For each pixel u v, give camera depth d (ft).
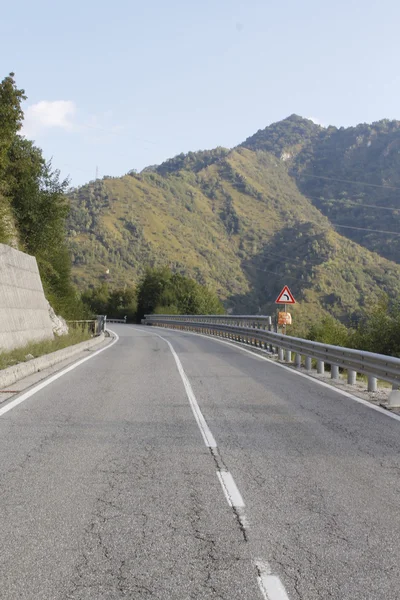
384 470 23.30
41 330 81.71
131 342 110.11
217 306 313.53
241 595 12.85
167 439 28.22
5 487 20.51
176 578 13.61
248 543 15.75
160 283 305.94
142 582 13.39
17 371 50.19
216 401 39.78
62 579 13.51
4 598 12.60
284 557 14.88
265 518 17.72
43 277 119.03
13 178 103.04
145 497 19.56
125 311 327.06
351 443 27.91
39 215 112.78
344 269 647.56
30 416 33.68
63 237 121.08
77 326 112.06
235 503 19.06
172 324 203.31
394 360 40.11
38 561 14.46
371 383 46.50
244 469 23.13
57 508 18.37
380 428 31.53
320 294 578.66
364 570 14.17
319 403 39.73
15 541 15.71
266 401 40.16
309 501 19.39
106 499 19.29
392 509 18.70
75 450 25.86
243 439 28.40
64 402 38.68
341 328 130.11
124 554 14.92
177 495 19.81
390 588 13.25
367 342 104.73
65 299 133.69
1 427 30.63
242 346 100.83
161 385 47.78
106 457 24.72
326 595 12.89
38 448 26.17
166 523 17.17
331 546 15.62
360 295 577.02
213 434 29.40
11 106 98.53
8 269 70.64
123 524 17.06
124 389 45.16
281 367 64.80
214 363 67.82
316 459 24.88
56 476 21.85
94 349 89.51
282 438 28.76
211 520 17.48
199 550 15.24
